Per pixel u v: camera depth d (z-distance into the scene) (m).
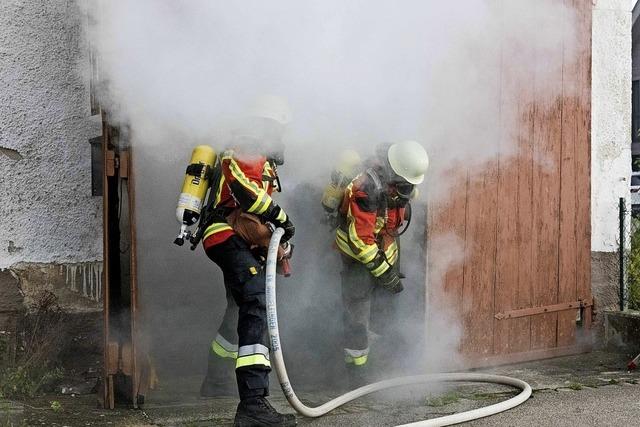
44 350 4.52
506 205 5.35
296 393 4.62
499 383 4.82
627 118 6.51
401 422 3.98
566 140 5.66
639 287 6.38
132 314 3.97
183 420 3.90
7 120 4.60
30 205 4.66
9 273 4.61
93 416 3.91
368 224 4.36
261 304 3.88
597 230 6.35
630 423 4.00
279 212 3.91
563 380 5.02
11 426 3.63
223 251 3.95
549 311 5.62
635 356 5.80
